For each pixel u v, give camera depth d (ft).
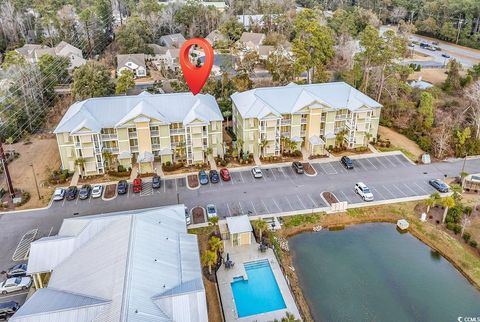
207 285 154.30
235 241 175.83
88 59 418.10
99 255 137.59
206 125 228.43
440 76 373.20
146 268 128.88
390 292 158.10
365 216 197.57
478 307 152.25
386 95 304.30
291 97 250.37
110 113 229.04
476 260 171.83
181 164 234.79
